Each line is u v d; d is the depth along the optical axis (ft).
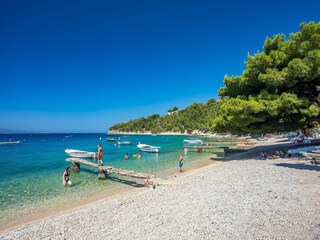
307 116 75.15
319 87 78.48
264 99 79.56
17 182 75.25
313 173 59.77
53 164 115.24
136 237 30.04
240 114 80.53
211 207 39.04
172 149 192.54
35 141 379.35
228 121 97.25
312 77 69.92
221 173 69.82
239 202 40.52
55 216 43.93
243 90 96.68
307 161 79.56
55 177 82.74
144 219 36.37
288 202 38.86
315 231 28.12
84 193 61.11
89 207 46.78
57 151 192.85
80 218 40.19
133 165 106.83
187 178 66.69
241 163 88.22
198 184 57.41
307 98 74.59
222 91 104.17
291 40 79.05
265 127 87.40
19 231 36.14
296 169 66.49
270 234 28.04
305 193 43.21
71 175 84.84
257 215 34.22
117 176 81.51
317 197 40.65
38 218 44.16
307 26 72.64
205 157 131.13
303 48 74.28
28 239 32.83
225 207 38.50
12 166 109.19
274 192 44.98
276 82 74.08
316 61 66.85
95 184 70.64
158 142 312.50
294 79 73.26
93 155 138.92
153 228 32.45
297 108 73.31
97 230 34.01
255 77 87.25
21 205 52.21
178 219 34.94
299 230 28.66
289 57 78.95
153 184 62.44
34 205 52.16
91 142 341.00
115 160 126.21
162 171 90.38
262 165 77.92
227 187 51.65
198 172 76.89
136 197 50.78
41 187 68.13
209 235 28.86
